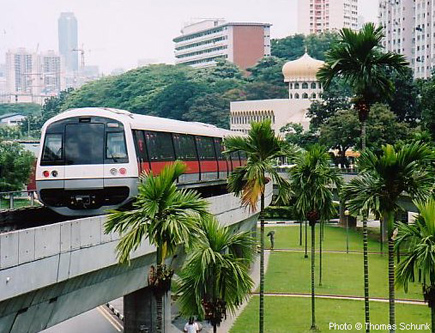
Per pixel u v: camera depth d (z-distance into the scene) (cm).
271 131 4016
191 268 3634
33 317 3238
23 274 2958
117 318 5816
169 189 3117
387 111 10962
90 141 4203
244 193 4078
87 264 3403
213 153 6072
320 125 13625
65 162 4188
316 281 7000
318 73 4738
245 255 3744
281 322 5491
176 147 5162
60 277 3216
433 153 3791
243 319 5553
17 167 9444
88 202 4203
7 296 2873
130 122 4344
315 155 5684
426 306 5972
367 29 4541
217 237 3641
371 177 3853
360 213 3906
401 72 4684
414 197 3803
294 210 5919
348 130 11338
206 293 3675
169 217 3084
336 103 14238
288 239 10006
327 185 5869
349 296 6378
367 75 4575
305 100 19400
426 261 3478
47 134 4231
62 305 3434
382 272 7488
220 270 3600
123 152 4212
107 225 3139
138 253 3844
